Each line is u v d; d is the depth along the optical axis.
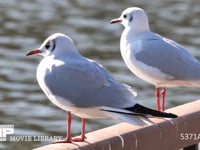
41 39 25.62
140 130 7.30
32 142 16.23
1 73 21.48
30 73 21.58
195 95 19.89
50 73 8.17
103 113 7.88
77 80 8.02
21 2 31.17
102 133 7.29
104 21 28.36
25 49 24.16
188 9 30.14
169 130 7.50
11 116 18.06
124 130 7.30
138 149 7.31
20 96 19.61
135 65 10.12
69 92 8.03
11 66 22.17
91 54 24.00
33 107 18.75
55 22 28.12
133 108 7.46
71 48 8.25
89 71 8.03
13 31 26.56
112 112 7.64
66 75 8.07
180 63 10.05
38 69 8.38
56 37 8.23
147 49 10.02
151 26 27.59
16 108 18.66
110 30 27.09
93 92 7.94
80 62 8.12
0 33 26.16
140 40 10.12
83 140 7.25
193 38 25.70
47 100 19.30
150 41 10.09
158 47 10.05
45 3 31.14
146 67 10.02
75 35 26.36
